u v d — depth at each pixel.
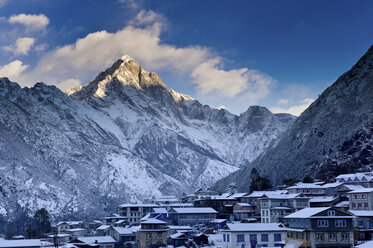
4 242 147.12
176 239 164.38
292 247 111.88
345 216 109.56
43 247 147.88
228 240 123.00
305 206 170.62
